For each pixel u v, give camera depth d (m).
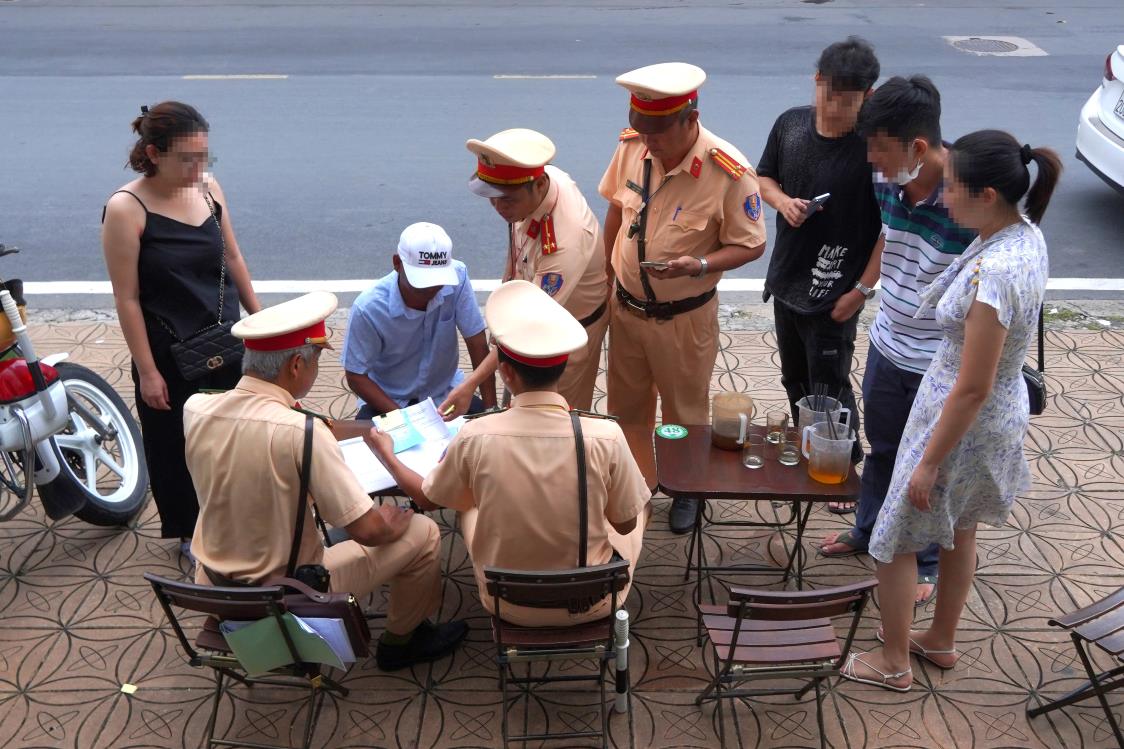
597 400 5.18
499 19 13.76
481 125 9.41
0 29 12.96
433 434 3.54
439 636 3.58
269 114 9.73
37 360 3.77
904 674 3.39
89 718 3.29
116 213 3.45
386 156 8.68
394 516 3.25
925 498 2.97
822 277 3.98
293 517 2.94
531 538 2.92
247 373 2.94
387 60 11.63
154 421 3.77
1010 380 2.97
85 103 10.01
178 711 3.33
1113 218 7.55
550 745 3.20
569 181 3.85
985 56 11.66
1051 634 3.65
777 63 11.31
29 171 8.30
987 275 2.73
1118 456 4.65
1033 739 3.22
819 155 3.87
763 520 4.28
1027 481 3.20
